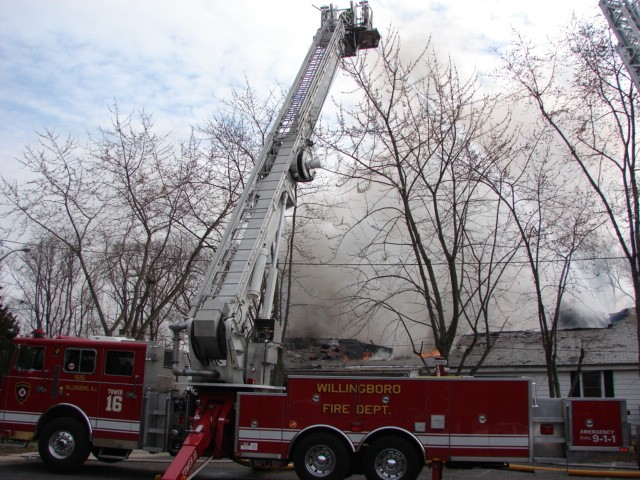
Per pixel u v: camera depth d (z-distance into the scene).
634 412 20.72
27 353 11.49
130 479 10.56
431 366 11.33
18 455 13.18
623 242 15.34
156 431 10.86
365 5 17.03
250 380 10.94
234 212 11.81
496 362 22.75
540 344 24.12
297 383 10.09
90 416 11.09
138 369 11.12
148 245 21.56
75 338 11.81
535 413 9.71
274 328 11.40
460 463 9.83
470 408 9.70
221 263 11.31
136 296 21.47
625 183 15.63
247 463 10.74
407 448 9.66
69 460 10.92
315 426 9.88
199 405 10.54
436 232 17.78
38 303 39.06
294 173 13.29
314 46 15.95
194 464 9.89
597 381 21.52
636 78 16.20
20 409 11.32
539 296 18.19
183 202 21.56
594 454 9.48
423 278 16.55
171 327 10.61
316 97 14.80
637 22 16.83
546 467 12.69
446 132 16.58
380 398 9.86
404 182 16.61
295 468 9.86
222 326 10.45
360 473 9.96
